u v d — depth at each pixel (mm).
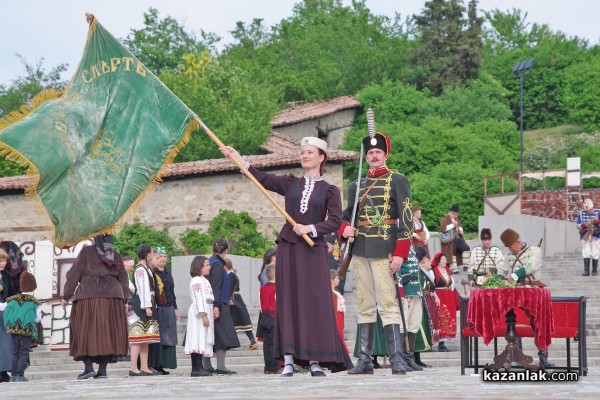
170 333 15203
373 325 10867
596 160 53594
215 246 15273
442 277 17906
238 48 67625
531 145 58188
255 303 25375
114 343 13445
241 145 42656
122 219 12078
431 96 63281
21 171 44156
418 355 15094
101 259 13500
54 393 7176
